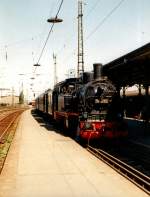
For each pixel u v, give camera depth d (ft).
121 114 53.78
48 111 106.01
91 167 36.17
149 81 77.41
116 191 27.20
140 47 47.55
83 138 54.03
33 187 28.68
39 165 37.45
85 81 60.49
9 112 206.80
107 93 54.03
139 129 74.02
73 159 40.70
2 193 27.09
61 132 72.90
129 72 69.15
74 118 59.31
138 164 39.47
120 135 51.65
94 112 53.26
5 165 37.70
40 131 75.66
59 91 76.74
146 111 78.79
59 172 33.99
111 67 63.41
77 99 58.29
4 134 70.28
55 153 45.03
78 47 85.40
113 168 35.24
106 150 49.11
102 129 51.08
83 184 29.40
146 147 50.80
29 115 162.30
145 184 28.68
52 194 26.61
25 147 50.65
